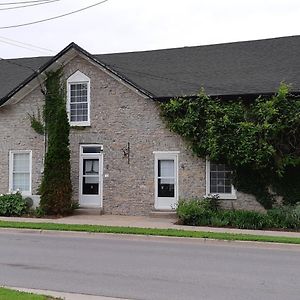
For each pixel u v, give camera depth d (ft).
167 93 74.08
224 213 65.51
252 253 45.14
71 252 44.06
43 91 79.51
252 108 69.10
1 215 74.33
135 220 69.36
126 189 75.46
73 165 77.82
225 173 71.97
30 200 76.33
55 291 28.94
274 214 63.87
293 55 80.59
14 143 81.76
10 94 79.92
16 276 33.32
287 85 67.62
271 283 31.91
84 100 78.28
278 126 66.08
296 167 68.39
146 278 33.06
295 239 51.52
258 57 82.23
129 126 75.51
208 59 84.74
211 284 31.42
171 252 44.78
